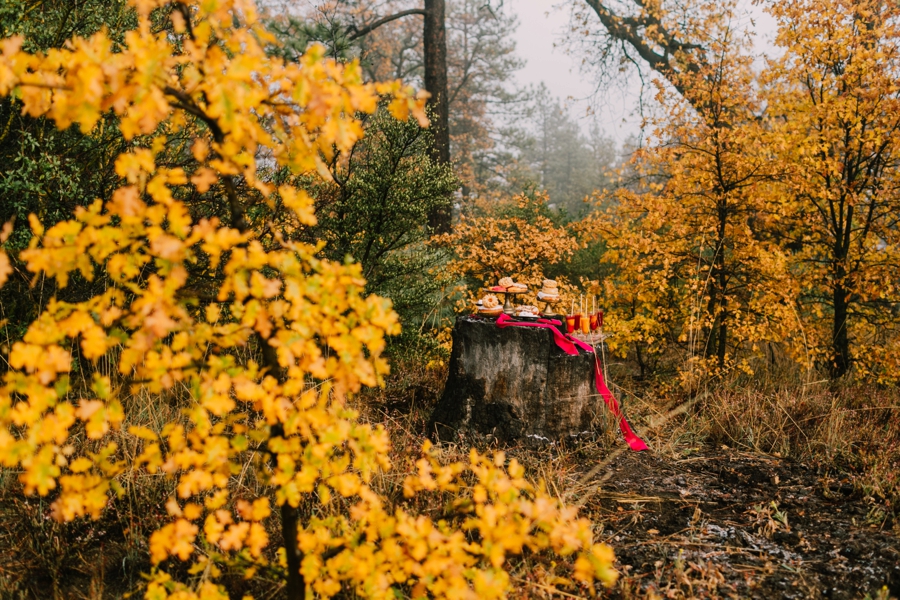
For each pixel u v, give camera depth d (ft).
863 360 18.81
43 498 8.82
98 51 4.17
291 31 28.91
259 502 5.18
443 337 17.61
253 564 5.96
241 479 9.18
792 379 18.95
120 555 8.04
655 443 13.25
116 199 4.31
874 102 17.65
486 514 5.01
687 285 18.53
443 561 5.03
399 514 5.36
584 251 25.79
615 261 19.80
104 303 4.73
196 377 5.01
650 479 11.23
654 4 20.16
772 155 18.51
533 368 12.39
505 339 12.42
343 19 33.24
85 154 12.98
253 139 4.69
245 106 4.56
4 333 11.32
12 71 4.22
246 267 4.73
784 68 18.86
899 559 8.15
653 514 9.74
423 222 17.19
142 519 8.39
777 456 12.56
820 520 9.47
